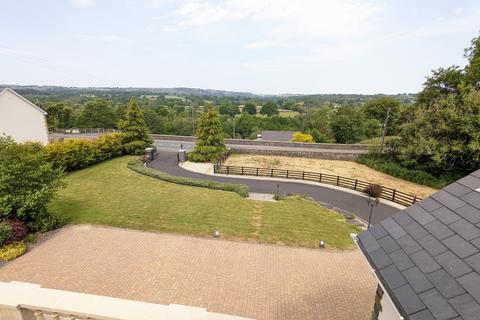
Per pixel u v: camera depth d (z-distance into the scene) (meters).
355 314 8.21
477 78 25.25
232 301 8.58
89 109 58.59
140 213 14.52
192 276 9.75
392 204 18.28
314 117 65.62
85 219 13.73
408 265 4.43
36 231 12.39
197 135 27.27
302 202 17.59
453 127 22.09
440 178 22.92
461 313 3.26
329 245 12.30
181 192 18.06
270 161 29.03
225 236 12.70
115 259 10.64
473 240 4.16
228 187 19.28
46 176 12.73
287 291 9.15
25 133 26.39
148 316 3.98
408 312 3.67
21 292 4.41
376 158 28.61
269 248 11.88
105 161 25.27
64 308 4.11
